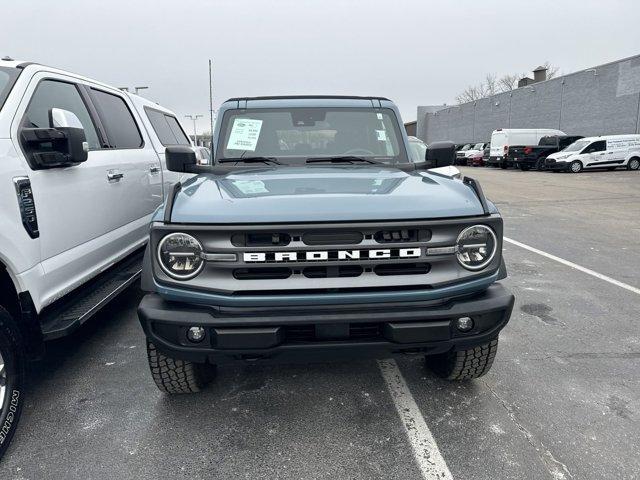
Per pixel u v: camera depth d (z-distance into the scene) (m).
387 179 3.07
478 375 3.17
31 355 2.80
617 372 3.49
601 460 2.52
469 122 47.81
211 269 2.38
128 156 4.42
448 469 2.46
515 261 6.77
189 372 2.92
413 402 3.09
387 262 2.40
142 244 4.69
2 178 2.55
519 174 25.16
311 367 3.58
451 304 2.50
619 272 6.16
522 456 2.56
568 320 4.50
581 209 11.92
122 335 4.17
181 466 2.50
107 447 2.66
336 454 2.59
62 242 3.13
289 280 2.39
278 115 3.98
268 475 2.43
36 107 3.18
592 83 29.42
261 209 2.42
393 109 4.10
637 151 24.45
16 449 2.65
